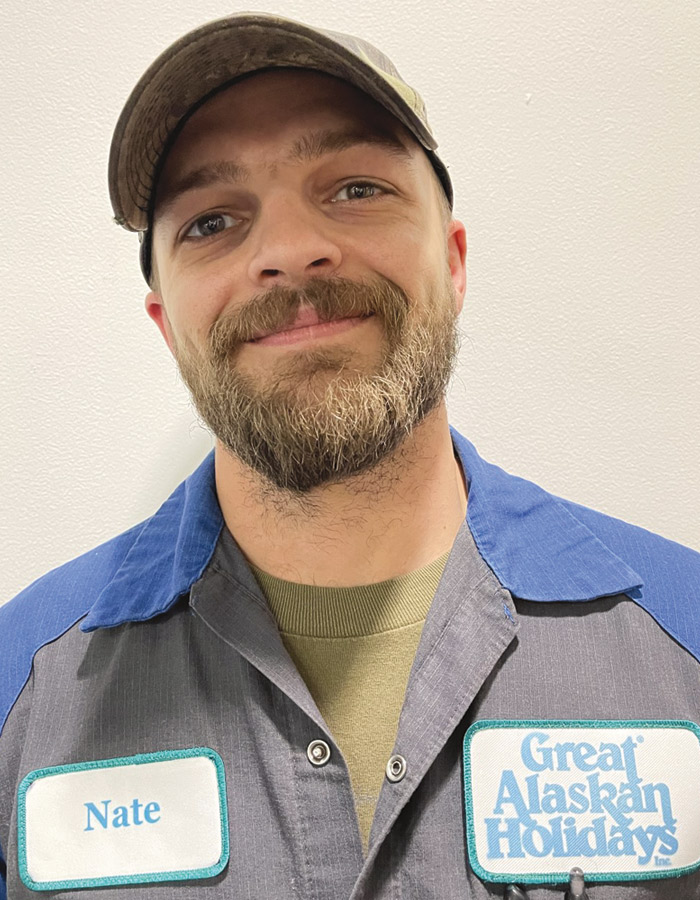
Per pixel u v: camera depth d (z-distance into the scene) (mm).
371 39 496
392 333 359
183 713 374
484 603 378
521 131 499
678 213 500
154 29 500
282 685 359
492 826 350
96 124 504
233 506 399
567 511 423
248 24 341
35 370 514
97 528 519
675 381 507
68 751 377
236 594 386
